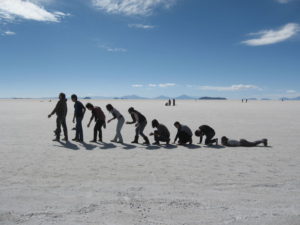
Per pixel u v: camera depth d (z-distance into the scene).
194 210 4.40
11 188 5.46
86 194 5.13
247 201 4.82
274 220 4.04
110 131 15.31
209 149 10.05
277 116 27.12
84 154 9.02
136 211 4.34
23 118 23.17
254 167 7.37
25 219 4.01
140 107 48.34
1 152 9.23
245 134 14.30
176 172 6.83
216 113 31.56
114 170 6.98
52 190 5.36
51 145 10.66
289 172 6.86
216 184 5.84
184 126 11.00
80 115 11.45
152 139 12.59
